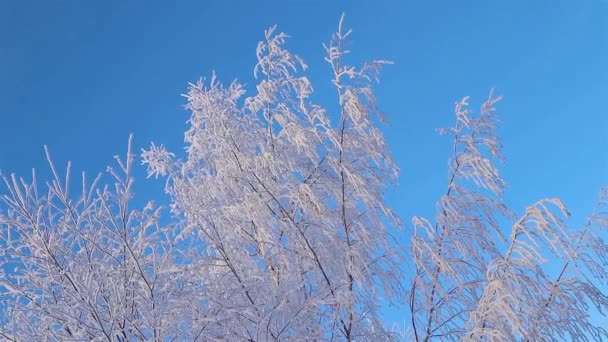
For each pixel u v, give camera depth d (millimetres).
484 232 5727
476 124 5906
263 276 5340
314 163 5949
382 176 6051
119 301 4688
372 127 5762
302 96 5984
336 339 5473
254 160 6016
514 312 4625
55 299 5016
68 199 4992
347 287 5484
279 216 6031
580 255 5422
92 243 5051
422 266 5438
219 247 5648
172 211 6223
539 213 4949
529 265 4961
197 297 5027
